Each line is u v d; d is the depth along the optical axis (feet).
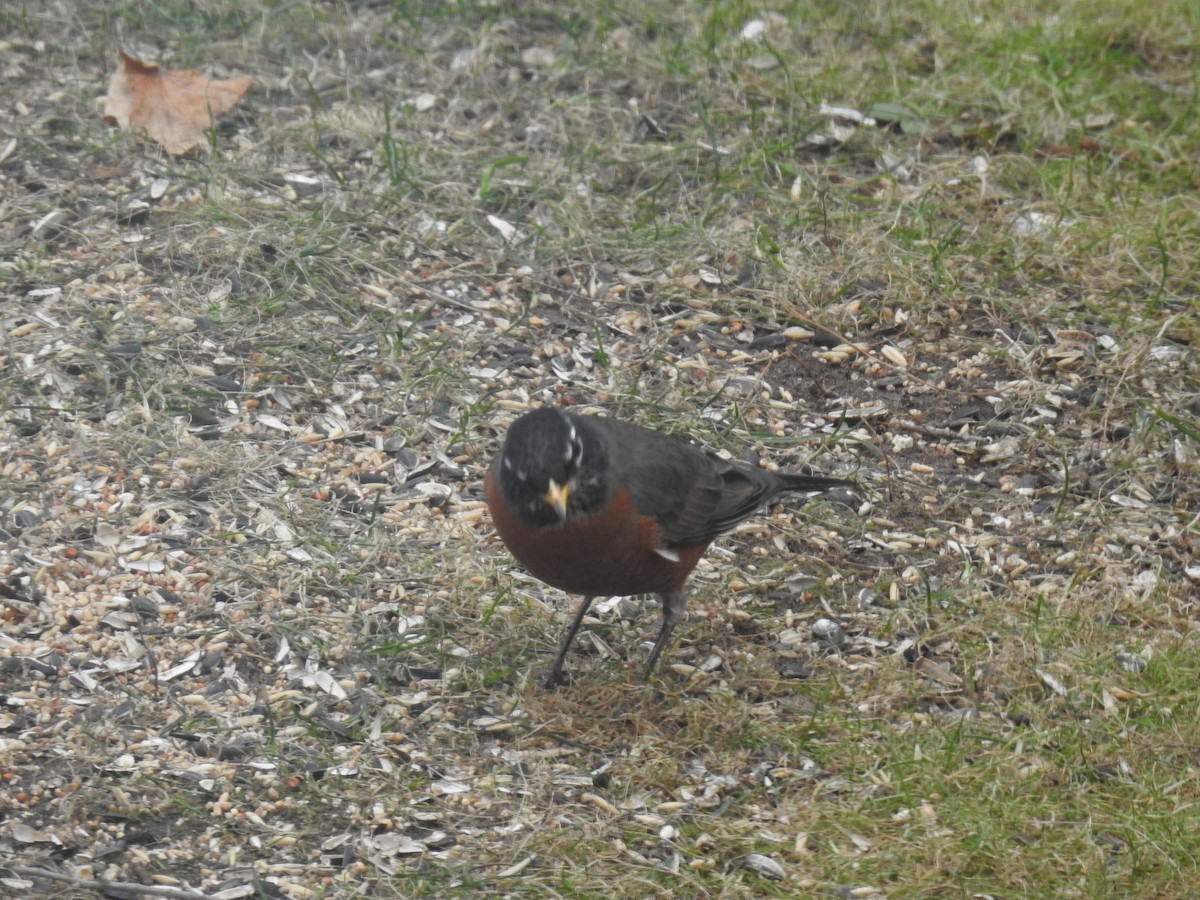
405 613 34.01
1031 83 54.49
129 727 30.37
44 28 54.49
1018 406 41.93
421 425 39.58
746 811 29.71
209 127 49.93
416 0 57.82
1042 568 36.73
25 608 32.89
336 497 36.99
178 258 44.09
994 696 32.86
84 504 35.81
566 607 35.17
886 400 42.16
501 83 53.93
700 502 31.76
